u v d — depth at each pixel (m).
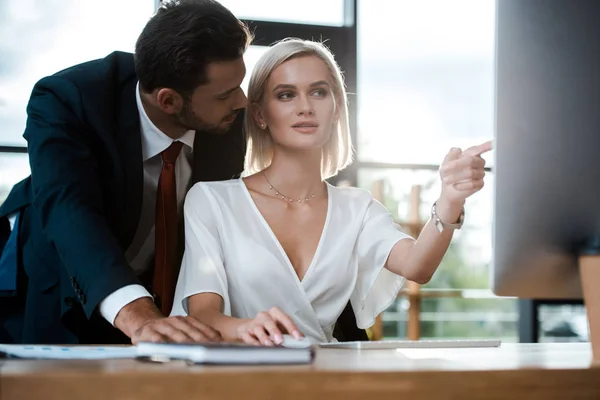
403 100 3.84
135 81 1.88
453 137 3.90
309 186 1.69
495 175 1.03
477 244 4.05
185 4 1.74
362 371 0.73
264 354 0.84
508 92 1.02
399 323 3.98
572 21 1.01
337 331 1.77
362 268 1.72
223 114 1.80
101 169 1.77
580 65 1.01
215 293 1.57
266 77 1.68
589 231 1.02
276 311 1.18
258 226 1.65
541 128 1.02
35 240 1.86
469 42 3.92
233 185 1.70
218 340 1.15
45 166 1.64
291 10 3.60
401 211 3.83
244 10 3.54
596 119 1.01
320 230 1.68
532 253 1.03
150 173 1.88
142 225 1.90
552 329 4.18
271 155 1.79
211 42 1.72
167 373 0.69
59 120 1.72
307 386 0.72
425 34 3.87
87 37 3.34
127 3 3.37
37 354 0.95
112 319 1.37
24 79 3.27
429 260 1.55
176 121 1.82
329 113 1.67
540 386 0.78
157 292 1.84
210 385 0.70
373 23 3.79
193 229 1.63
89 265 1.42
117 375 0.68
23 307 1.94
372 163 3.78
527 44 1.01
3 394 0.67
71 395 0.68
